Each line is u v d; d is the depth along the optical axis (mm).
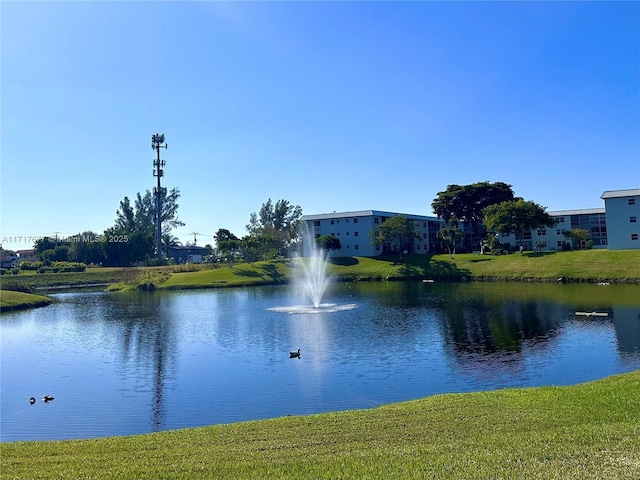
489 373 20859
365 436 11242
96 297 66688
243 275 83562
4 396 20250
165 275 86562
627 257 65812
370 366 22812
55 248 122625
